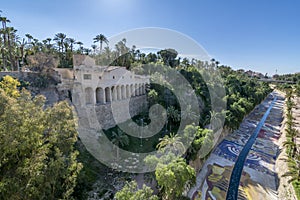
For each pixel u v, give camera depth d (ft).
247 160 134.62
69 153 62.13
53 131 55.06
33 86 114.11
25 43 185.88
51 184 52.31
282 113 271.49
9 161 45.57
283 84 515.09
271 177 116.16
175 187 71.97
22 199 43.24
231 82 261.44
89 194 77.25
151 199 64.08
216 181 107.14
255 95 287.07
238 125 184.85
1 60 187.32
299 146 124.77
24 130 44.52
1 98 43.78
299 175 93.25
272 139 176.96
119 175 91.66
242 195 98.43
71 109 66.33
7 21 162.20
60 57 205.36
